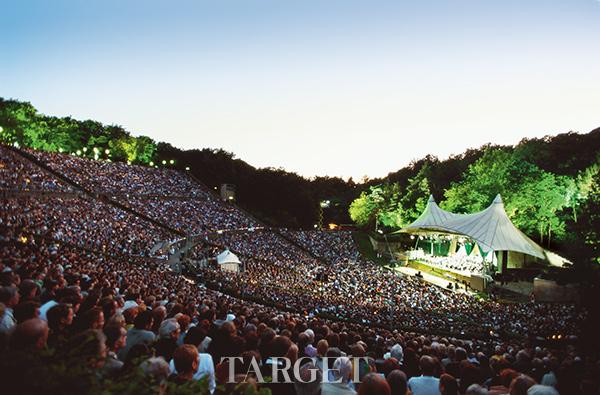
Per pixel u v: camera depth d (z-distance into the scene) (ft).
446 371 26.76
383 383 13.76
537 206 211.41
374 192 339.36
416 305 122.52
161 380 13.71
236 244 200.23
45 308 25.43
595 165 193.88
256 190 372.99
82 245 116.57
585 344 66.69
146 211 201.36
